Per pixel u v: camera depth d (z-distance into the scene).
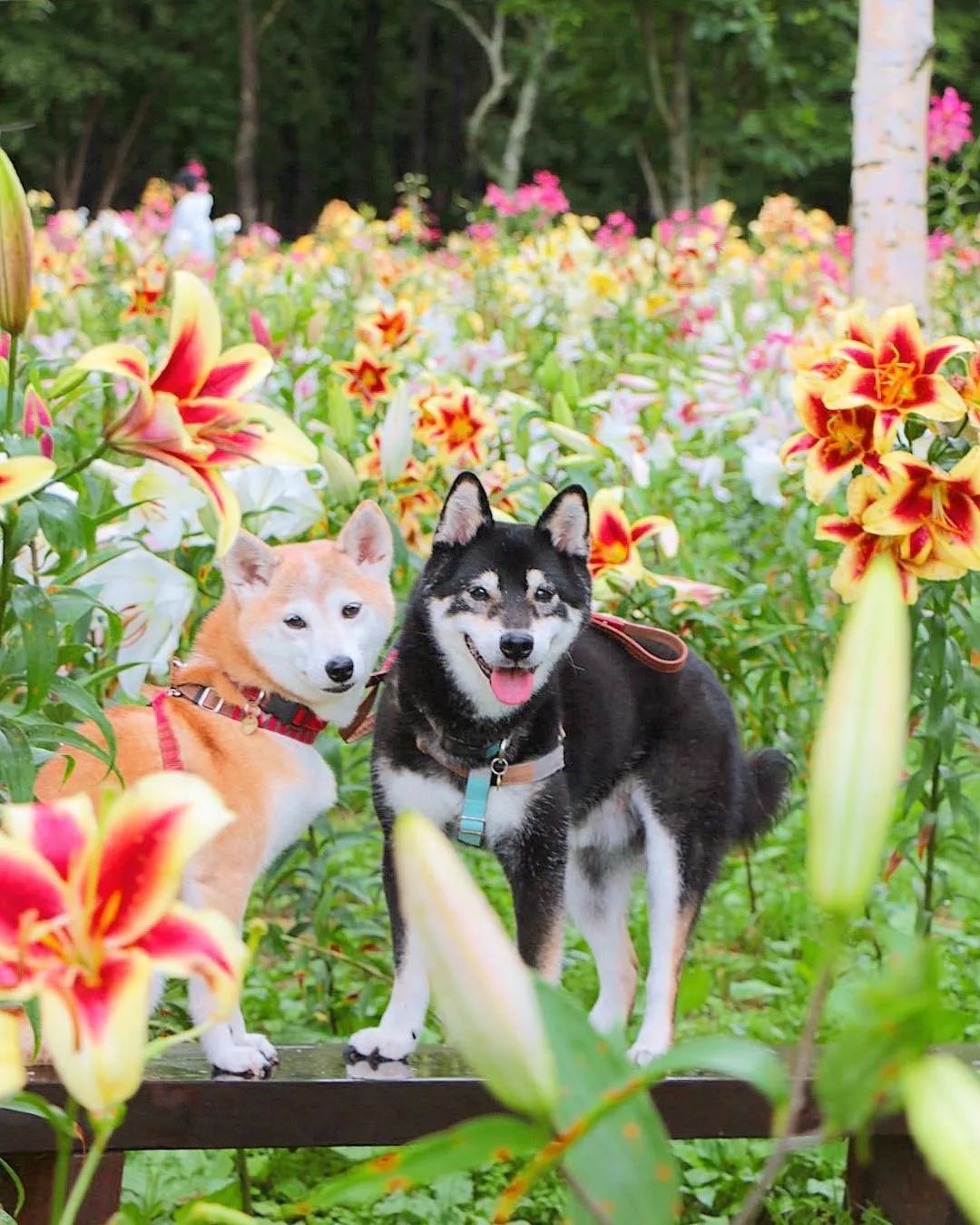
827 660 5.90
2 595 2.83
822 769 0.96
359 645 3.89
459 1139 1.03
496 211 17.66
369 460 5.56
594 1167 1.04
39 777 3.55
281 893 5.78
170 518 4.32
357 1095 3.25
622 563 4.95
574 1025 1.08
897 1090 0.94
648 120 27.91
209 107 37.66
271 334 7.17
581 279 11.20
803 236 15.77
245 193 32.72
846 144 27.55
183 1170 4.08
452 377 6.25
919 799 4.75
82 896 1.25
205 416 2.38
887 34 9.15
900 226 9.16
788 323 9.53
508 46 30.91
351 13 40.34
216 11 37.09
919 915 4.84
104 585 4.01
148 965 1.23
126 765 3.54
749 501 6.51
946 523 3.80
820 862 0.95
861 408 3.93
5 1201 3.13
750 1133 3.34
